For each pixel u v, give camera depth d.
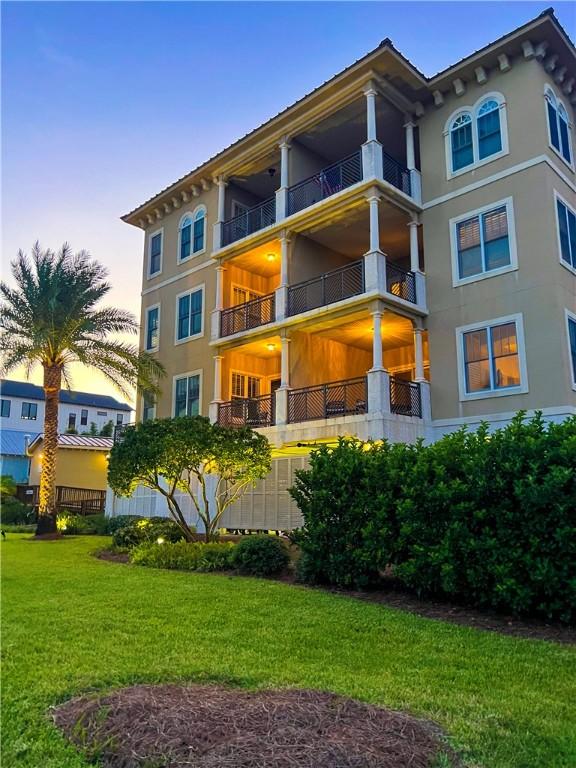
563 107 15.88
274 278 22.69
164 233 24.36
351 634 6.32
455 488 7.67
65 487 28.27
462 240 15.73
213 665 5.14
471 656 5.57
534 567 6.92
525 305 14.16
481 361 14.81
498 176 15.17
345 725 3.52
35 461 35.06
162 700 3.96
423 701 4.33
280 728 3.42
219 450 12.80
